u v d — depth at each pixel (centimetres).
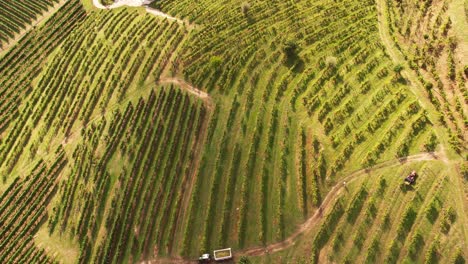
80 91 8331
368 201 5797
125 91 8006
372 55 7569
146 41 8925
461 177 5750
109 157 7056
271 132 6806
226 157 6681
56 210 6619
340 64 7556
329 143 6494
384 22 8119
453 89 6681
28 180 7231
